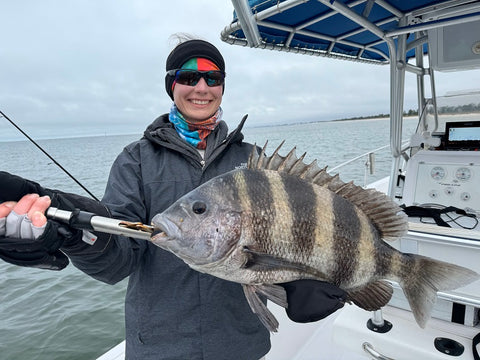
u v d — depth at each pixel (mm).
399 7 2734
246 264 1259
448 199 2916
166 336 1482
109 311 5844
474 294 1796
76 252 1125
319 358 2715
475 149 3189
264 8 2348
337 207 1377
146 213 1515
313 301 1184
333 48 3793
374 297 1420
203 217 1247
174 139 1547
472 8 2355
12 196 1006
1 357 4816
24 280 7027
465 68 3092
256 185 1321
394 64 2990
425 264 1449
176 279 1494
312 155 16219
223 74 1665
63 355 4844
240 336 1573
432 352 1918
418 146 3361
